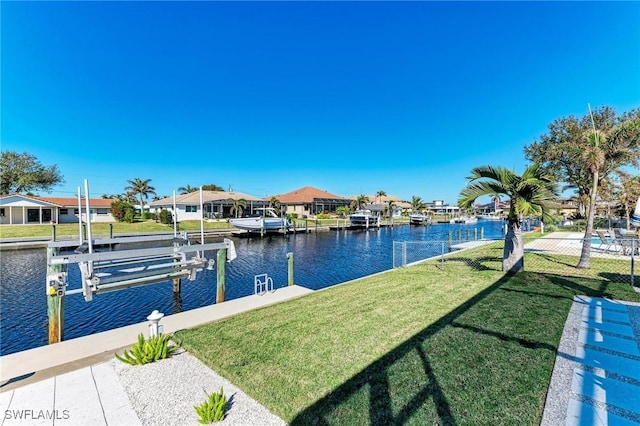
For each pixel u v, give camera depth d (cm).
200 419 279
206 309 637
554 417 273
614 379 328
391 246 2422
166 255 845
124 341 475
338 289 777
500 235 2977
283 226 3288
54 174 4559
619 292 650
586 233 938
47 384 350
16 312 858
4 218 3462
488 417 274
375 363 376
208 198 3931
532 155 2428
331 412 287
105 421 286
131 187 5400
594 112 2184
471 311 553
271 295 750
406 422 270
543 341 421
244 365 383
